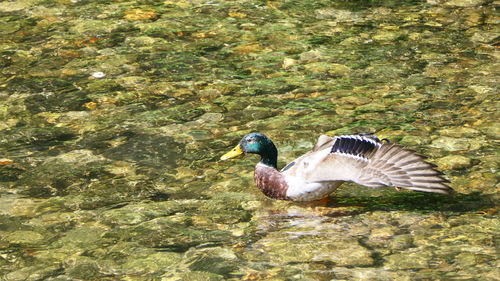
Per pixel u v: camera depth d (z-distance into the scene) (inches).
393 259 340.2
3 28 697.0
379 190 414.9
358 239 360.5
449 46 633.0
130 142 485.1
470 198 396.5
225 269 340.8
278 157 457.4
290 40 661.3
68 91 566.3
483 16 702.5
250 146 419.8
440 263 335.0
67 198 416.2
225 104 540.7
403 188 375.2
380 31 674.2
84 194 420.5
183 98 552.1
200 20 715.4
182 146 478.0
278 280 328.2
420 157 381.1
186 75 594.2
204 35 677.3
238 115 521.3
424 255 342.3
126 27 697.0
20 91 566.9
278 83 573.9
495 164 432.5
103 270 344.5
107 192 422.0
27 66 613.3
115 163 457.4
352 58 617.0
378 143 390.9
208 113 526.0
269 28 691.4
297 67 603.2
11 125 510.9
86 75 595.8
